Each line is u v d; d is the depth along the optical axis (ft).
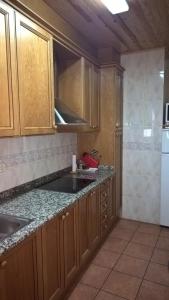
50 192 7.15
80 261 7.18
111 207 10.21
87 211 7.59
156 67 10.32
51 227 5.47
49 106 6.32
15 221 5.07
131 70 10.78
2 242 4.13
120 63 10.93
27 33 5.32
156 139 10.67
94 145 10.61
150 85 10.52
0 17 4.53
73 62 8.41
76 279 7.12
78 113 8.53
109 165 10.41
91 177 9.14
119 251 8.82
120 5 6.08
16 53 4.96
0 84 4.58
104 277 7.34
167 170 10.27
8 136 4.83
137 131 11.00
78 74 8.38
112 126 10.17
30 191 7.26
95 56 9.86
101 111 10.30
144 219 11.35
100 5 6.34
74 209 6.63
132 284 7.02
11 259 4.16
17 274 4.33
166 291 6.73
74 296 6.54
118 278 7.29
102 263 8.07
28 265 4.66
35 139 7.69
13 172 6.70
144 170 11.07
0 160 6.21
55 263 5.72
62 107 7.86
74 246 6.75
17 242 4.23
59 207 5.87
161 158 10.36
